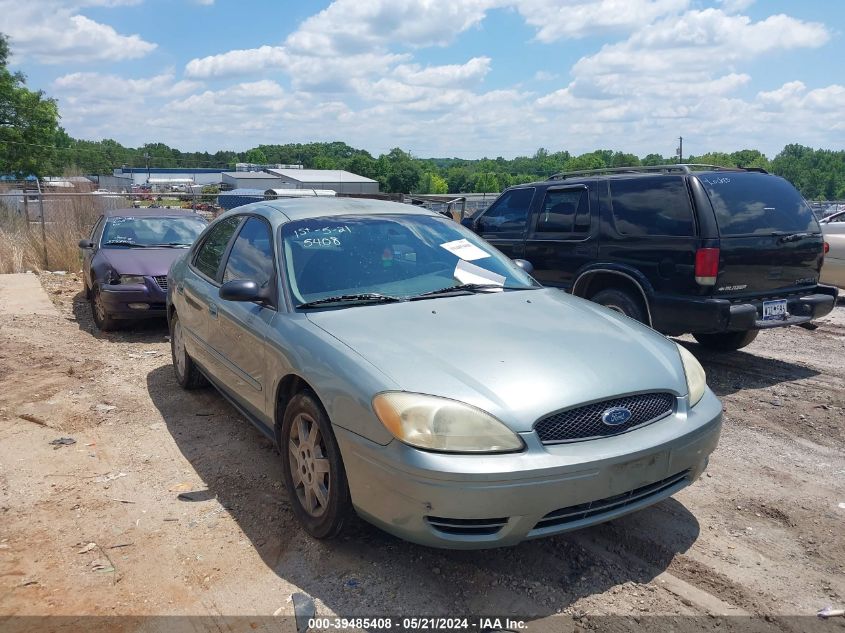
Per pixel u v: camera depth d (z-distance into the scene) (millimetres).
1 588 3094
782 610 2955
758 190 6293
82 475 4289
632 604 2990
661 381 3293
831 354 7379
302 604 2969
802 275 6500
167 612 2930
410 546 3428
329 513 3285
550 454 2871
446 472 2777
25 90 47500
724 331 5938
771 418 5320
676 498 3990
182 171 106000
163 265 8508
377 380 3055
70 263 14172
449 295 4082
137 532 3586
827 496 4012
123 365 6895
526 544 3469
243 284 3984
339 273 4090
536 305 3994
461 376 3057
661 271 6223
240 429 5074
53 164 49344
